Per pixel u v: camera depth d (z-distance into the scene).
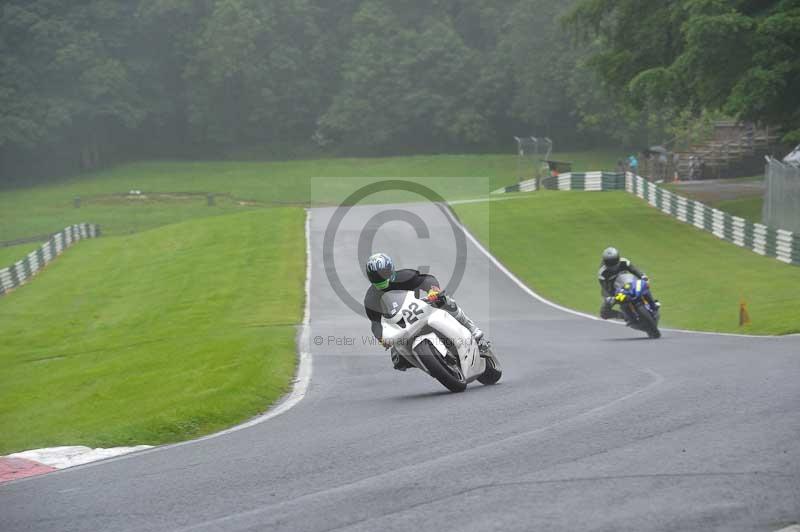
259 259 135.25
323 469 23.98
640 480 20.39
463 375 37.19
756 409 27.33
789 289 87.75
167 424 34.69
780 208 113.25
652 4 157.75
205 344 66.75
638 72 157.75
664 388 32.66
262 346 59.94
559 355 49.41
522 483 20.78
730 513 17.89
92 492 23.75
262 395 41.31
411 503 19.88
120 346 83.19
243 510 20.55
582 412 29.00
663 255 120.44
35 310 118.69
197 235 170.00
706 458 21.91
